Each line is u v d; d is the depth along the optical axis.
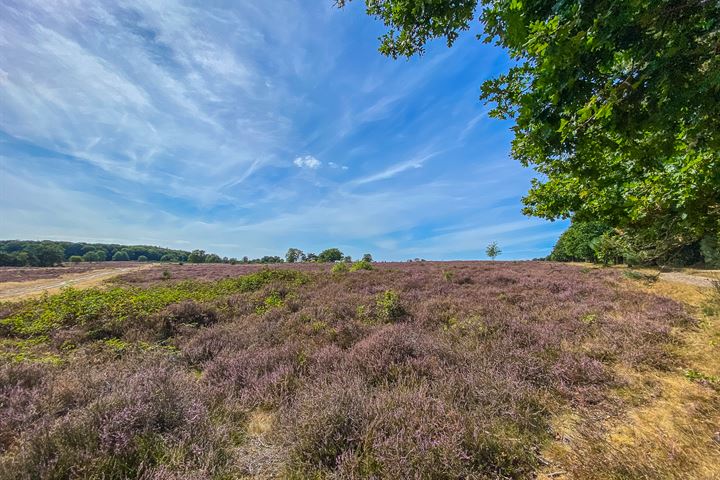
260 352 4.84
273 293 10.87
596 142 1.70
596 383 3.93
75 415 2.83
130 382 3.37
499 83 2.19
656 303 8.21
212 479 2.29
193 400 3.21
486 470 2.40
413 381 3.68
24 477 2.11
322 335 5.82
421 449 2.39
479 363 4.19
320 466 2.44
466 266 22.53
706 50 1.20
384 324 6.71
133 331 6.42
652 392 3.74
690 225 2.62
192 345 5.58
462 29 2.58
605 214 3.15
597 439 2.81
